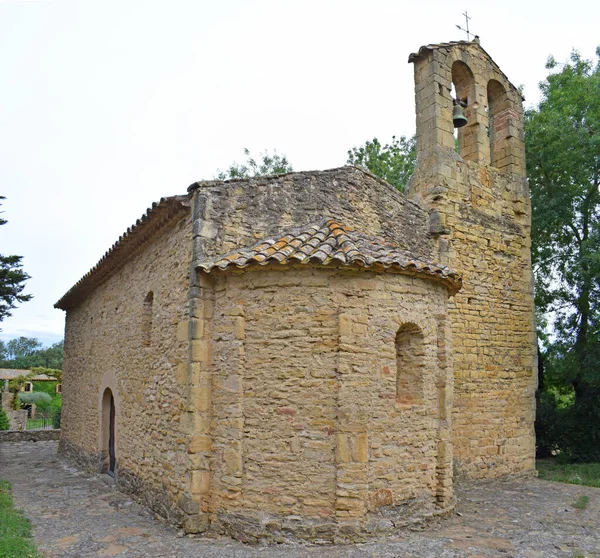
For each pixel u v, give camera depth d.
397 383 8.01
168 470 7.94
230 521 6.98
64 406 16.56
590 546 6.83
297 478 6.86
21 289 18.81
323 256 7.04
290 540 6.63
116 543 6.79
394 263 7.41
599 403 15.85
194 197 7.94
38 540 6.92
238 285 7.46
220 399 7.34
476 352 11.53
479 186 12.09
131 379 10.19
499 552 6.50
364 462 6.91
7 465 14.30
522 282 12.75
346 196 8.84
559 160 16.09
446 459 8.05
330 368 7.02
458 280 8.37
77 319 15.82
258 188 8.29
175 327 8.18
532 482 11.52
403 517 7.26
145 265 10.05
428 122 11.61
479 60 12.72
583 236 17.31
